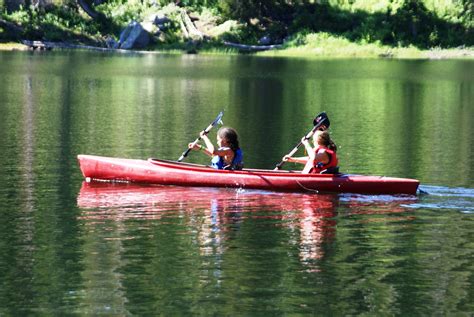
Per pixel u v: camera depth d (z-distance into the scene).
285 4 143.00
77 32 126.38
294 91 60.38
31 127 36.66
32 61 89.12
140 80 67.00
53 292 14.66
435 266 16.30
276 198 22.27
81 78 67.19
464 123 41.09
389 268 16.16
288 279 15.43
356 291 14.86
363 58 119.75
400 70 90.25
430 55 127.56
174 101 50.47
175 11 134.12
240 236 18.36
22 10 125.88
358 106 49.97
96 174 24.39
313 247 17.53
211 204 21.48
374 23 137.38
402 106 50.22
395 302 14.35
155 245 17.58
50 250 17.16
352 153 31.12
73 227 19.03
